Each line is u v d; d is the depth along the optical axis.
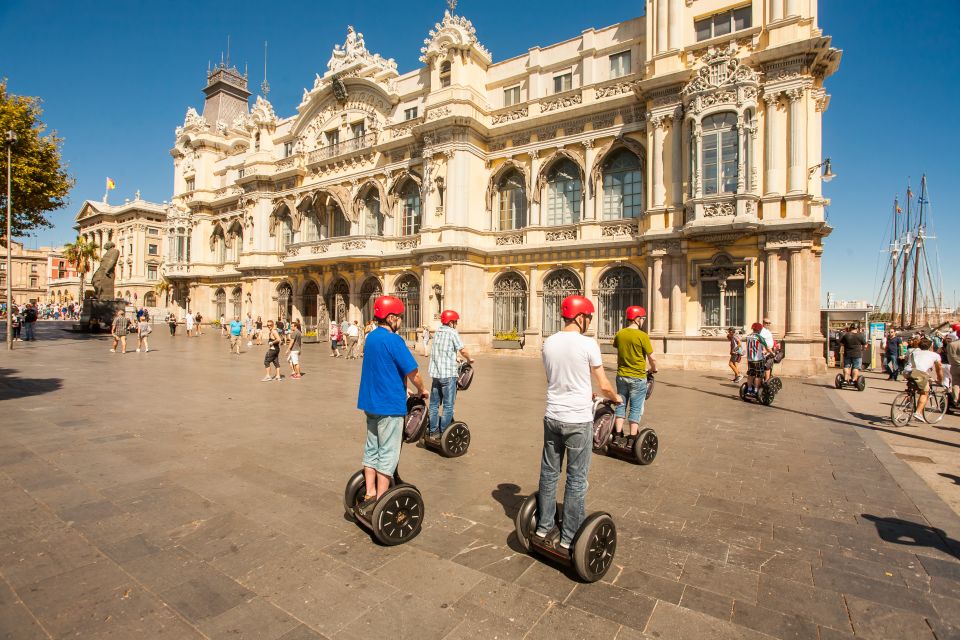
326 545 4.23
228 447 7.09
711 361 18.30
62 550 4.04
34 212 26.39
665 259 19.58
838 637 3.14
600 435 6.49
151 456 6.57
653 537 4.53
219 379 14.04
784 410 10.81
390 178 28.56
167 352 22.05
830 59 17.52
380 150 28.97
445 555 4.12
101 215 69.75
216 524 4.58
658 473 6.39
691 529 4.71
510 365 20.05
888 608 3.46
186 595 3.45
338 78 30.98
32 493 5.21
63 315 61.16
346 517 4.81
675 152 19.53
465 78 24.83
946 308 59.59
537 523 4.09
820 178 17.95
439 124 24.53
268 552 4.09
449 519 4.84
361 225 30.28
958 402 11.21
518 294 24.58
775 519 4.97
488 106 26.25
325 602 3.41
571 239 23.00
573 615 3.32
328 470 6.17
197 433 7.84
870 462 6.93
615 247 21.61
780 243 17.41
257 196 35.59
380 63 30.36
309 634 3.06
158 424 8.38
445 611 3.34
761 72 18.03
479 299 25.12
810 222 16.83
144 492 5.32
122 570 3.75
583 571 3.59
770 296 17.55
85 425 8.18
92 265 69.94
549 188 24.22
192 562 3.90
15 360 17.27
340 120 31.78
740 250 18.20
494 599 3.49
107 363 17.09
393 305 4.53
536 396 12.23
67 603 3.31
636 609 3.40
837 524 4.86
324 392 12.13
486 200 25.52
